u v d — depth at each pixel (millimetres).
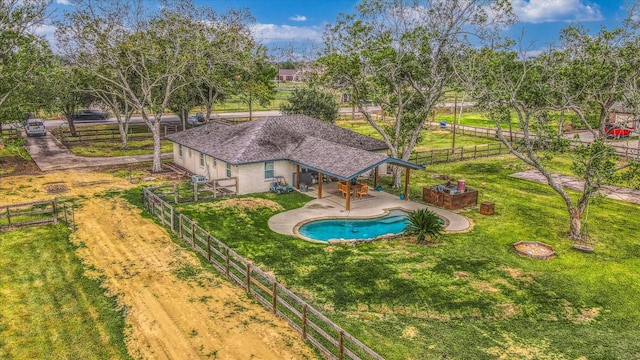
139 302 15352
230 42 37719
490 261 19312
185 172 34469
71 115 47688
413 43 27609
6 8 28969
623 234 23047
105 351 12734
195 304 15297
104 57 32594
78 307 14977
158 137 34188
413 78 28953
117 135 50656
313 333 13805
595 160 21250
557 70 22891
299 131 32500
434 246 20891
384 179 33531
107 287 16312
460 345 13375
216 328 13906
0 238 20516
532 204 27969
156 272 17625
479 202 28094
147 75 33250
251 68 44906
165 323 14125
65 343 13055
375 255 19688
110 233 21562
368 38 27875
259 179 29234
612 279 17984
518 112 21922
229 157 28734
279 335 13648
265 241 21078
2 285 16297
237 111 75375
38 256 18781
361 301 15781
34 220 22562
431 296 16188
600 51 21609
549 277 17984
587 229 23656
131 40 32094
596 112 23453
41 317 14344
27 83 31844
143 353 12656
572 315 15266
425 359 12648
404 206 27109
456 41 27094
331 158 27453
